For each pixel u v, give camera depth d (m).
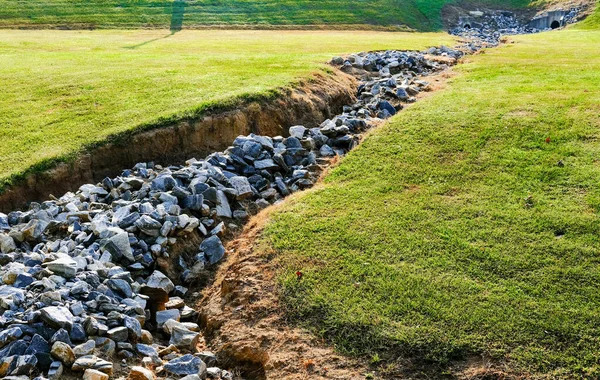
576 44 35.41
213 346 9.15
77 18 49.75
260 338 8.84
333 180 14.07
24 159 14.59
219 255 11.67
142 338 9.12
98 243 11.30
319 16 60.75
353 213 12.16
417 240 10.95
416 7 72.06
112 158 15.53
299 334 8.84
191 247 12.05
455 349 8.22
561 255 10.15
